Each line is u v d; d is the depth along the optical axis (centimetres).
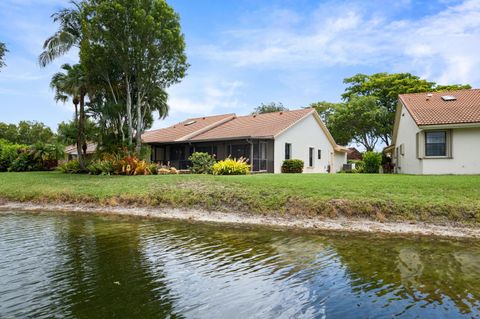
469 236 788
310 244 736
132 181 1568
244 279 525
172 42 2116
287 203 1072
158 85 2325
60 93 2377
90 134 2503
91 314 402
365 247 706
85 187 1497
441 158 1639
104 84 2350
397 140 2391
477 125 1530
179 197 1236
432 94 2075
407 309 413
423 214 917
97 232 866
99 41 2098
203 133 2589
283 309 419
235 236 818
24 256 646
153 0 2086
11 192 1484
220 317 396
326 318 394
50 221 1025
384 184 1172
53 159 3012
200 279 525
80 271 560
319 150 2736
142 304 432
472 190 1034
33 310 412
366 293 465
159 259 630
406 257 632
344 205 999
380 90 4072
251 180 1380
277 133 2150
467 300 436
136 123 2381
